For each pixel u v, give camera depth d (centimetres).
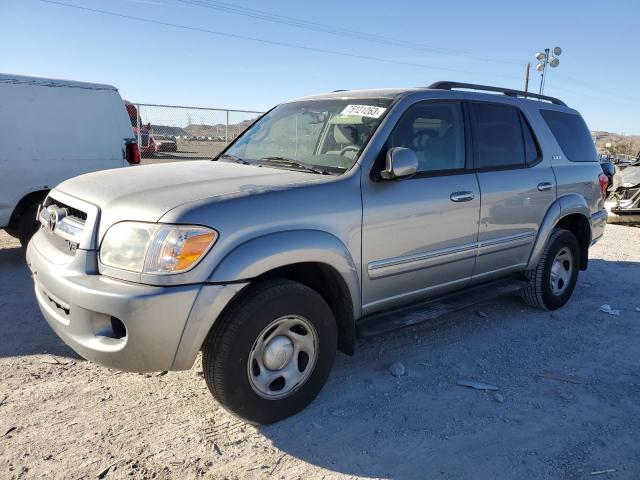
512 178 456
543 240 496
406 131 385
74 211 328
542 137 504
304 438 308
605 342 465
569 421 335
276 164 390
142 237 278
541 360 425
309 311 320
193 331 278
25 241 666
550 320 515
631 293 614
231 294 283
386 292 375
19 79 644
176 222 274
